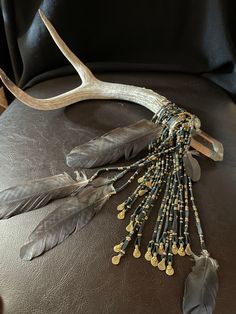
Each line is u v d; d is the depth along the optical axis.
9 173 0.47
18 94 0.51
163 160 0.47
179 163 0.46
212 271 0.36
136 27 0.64
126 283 0.36
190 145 0.49
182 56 0.67
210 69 0.65
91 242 0.39
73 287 0.36
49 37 0.62
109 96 0.58
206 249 0.39
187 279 0.36
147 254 0.38
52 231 0.39
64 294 0.36
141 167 0.46
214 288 0.35
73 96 0.57
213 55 0.63
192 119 0.48
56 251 0.39
